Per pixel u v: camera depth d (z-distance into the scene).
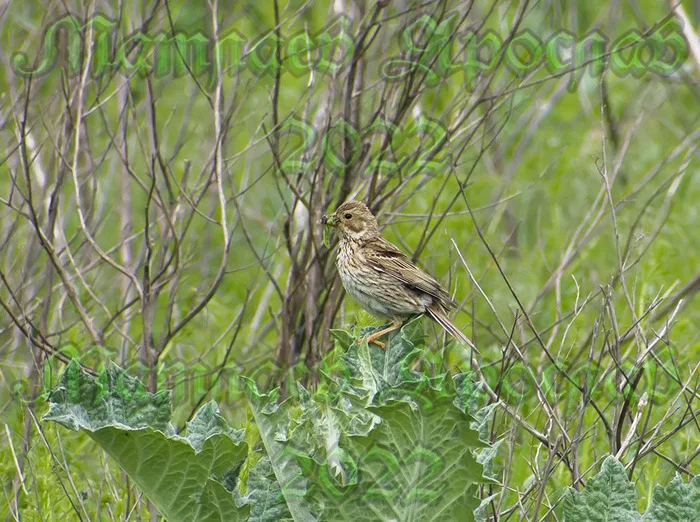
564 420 9.59
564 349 12.29
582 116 19.22
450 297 10.05
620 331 12.30
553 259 15.07
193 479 7.20
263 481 7.68
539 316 13.96
